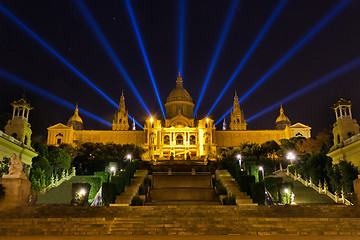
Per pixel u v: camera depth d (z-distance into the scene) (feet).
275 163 285.02
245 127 512.22
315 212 99.60
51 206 103.50
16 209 102.22
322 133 295.89
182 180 184.96
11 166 109.09
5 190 104.99
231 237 79.30
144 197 150.71
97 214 99.76
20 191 105.81
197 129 421.18
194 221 91.35
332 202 146.61
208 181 184.75
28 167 182.39
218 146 451.94
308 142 301.63
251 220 91.15
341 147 170.40
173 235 83.51
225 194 156.76
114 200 136.36
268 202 149.18
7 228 87.10
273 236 80.89
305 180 186.19
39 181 166.71
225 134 458.91
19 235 83.76
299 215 97.96
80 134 451.12
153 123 423.23
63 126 442.09
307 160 199.52
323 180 173.78
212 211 101.55
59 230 86.38
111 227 87.81
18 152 172.86
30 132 194.80
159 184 183.21
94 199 151.02
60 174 206.08
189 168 257.96
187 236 81.51
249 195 148.05
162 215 98.22
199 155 411.13
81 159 282.56
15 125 185.78
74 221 90.33
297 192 165.58
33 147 198.08
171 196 164.35
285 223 88.69
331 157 181.78
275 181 150.00
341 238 76.79
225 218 92.68
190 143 422.82
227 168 219.41
